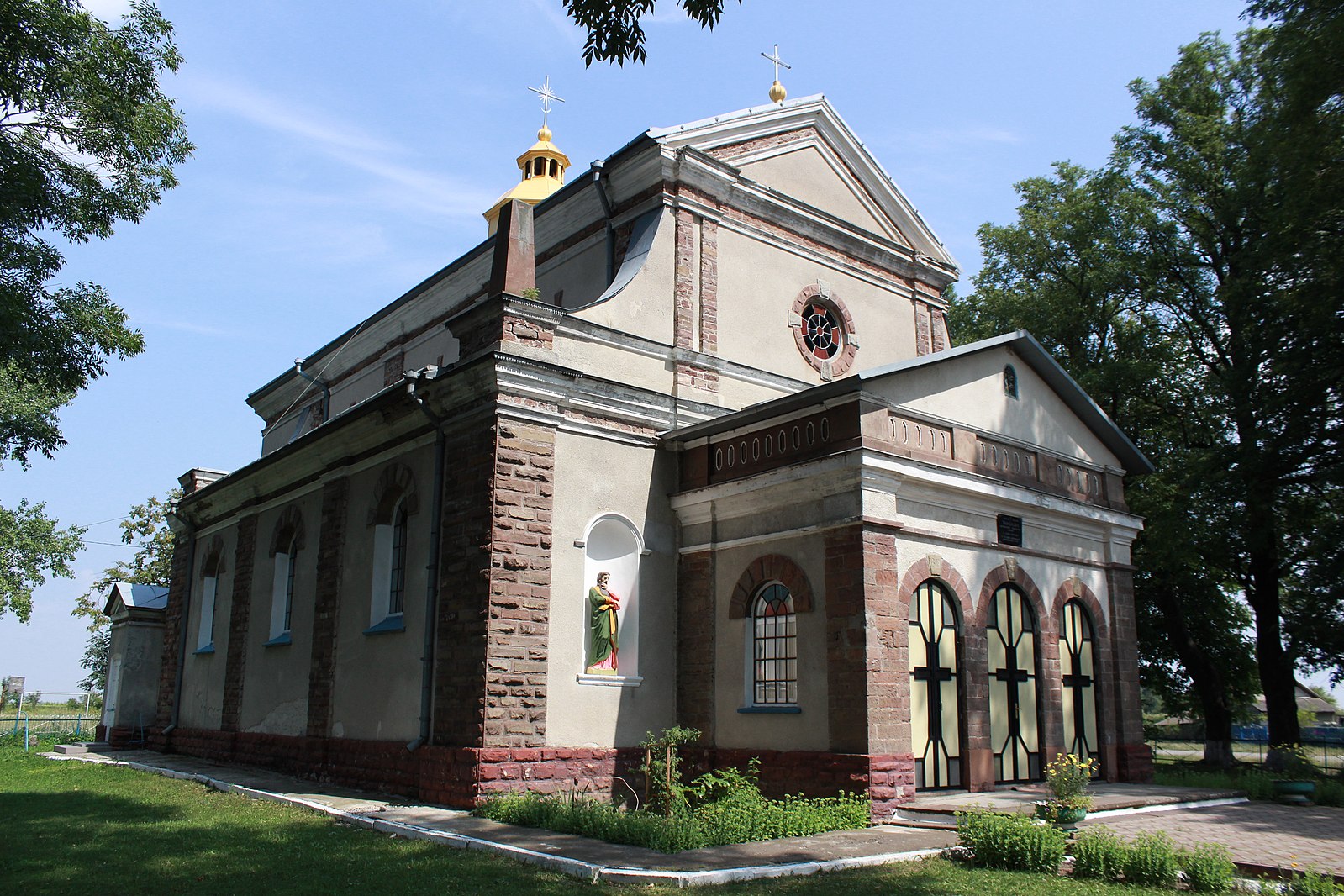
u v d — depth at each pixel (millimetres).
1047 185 32812
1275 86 23812
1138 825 13477
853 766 13297
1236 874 10258
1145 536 26312
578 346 16359
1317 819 14203
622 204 19281
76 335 16641
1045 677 16734
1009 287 32812
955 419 16047
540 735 14523
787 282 20000
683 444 17281
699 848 10953
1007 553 16641
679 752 15781
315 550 20094
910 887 9367
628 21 10172
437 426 16203
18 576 40531
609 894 8969
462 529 15195
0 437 18422
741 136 19766
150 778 19359
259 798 15758
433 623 15453
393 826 12406
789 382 19375
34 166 14547
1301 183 21688
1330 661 28406
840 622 14016
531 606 14789
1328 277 21844
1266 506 24312
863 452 14047
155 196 16641
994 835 10711
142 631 29266
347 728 17359
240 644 22438
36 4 14141
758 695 15336
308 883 9328
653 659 16281
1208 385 27578
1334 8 20578
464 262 23172
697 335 18141
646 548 16547
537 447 15367
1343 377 22766
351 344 28891
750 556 15820
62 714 60375
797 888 9234
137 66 15609
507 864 10258
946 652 15242
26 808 14914
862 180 22125
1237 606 32375
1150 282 28812
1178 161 28484
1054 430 18219
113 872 9914
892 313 22000
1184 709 35594
